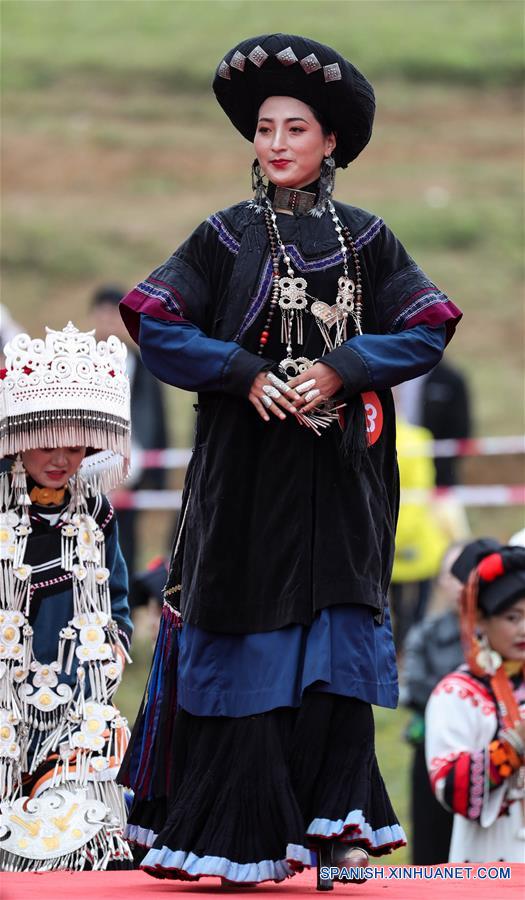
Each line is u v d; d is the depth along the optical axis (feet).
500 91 267.59
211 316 41.57
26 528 48.83
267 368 40.01
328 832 39.11
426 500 103.14
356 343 40.52
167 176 231.30
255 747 39.40
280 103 41.57
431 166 237.66
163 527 135.33
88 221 213.25
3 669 48.14
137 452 102.83
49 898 38.22
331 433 40.68
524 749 52.60
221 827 39.24
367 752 40.06
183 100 260.21
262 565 40.11
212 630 40.11
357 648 39.91
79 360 47.98
